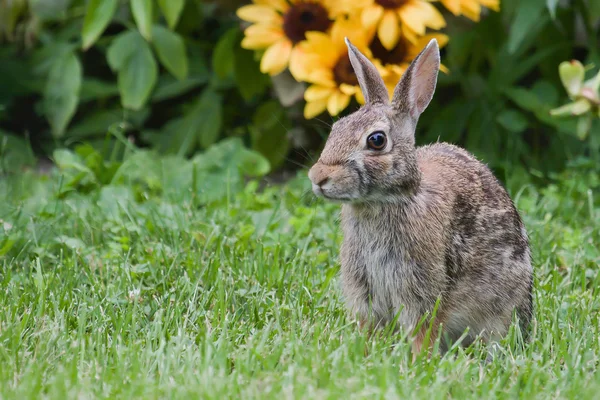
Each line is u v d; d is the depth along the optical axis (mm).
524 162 12773
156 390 6078
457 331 7703
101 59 14664
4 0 12531
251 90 12875
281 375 6430
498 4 11961
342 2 10859
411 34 10594
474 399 6164
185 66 12414
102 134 13906
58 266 8664
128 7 13664
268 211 10445
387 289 7418
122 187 10578
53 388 6031
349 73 10695
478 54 12961
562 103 12656
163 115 14523
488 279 7629
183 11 13672
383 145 7098
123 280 8320
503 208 7820
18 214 9586
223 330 7113
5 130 14391
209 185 11234
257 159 11609
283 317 7820
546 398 6246
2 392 6004
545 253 9484
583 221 10594
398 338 7480
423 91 7461
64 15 13500
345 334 7281
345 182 7004
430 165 7777
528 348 7270
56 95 12617
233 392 6117
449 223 7379
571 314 8062
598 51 13016
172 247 9312
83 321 7250
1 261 8969
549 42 13039
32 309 7684
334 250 9445
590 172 11695
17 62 14055
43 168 13305
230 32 12609
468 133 12742
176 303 7844
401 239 7301
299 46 10898
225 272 8742
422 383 6457
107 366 6566
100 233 9625
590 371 6996
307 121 12508
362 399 6008
